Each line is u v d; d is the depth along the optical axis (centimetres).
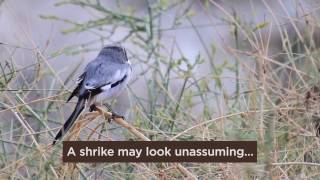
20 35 1336
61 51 1350
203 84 1291
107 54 1193
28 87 1139
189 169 1066
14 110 1077
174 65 1369
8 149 1138
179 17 1553
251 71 1087
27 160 986
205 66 1612
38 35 1828
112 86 1161
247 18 1750
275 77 1230
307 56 1134
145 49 1517
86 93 1119
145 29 1541
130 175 1027
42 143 1115
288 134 1045
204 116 1186
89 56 1828
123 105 1430
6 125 1143
